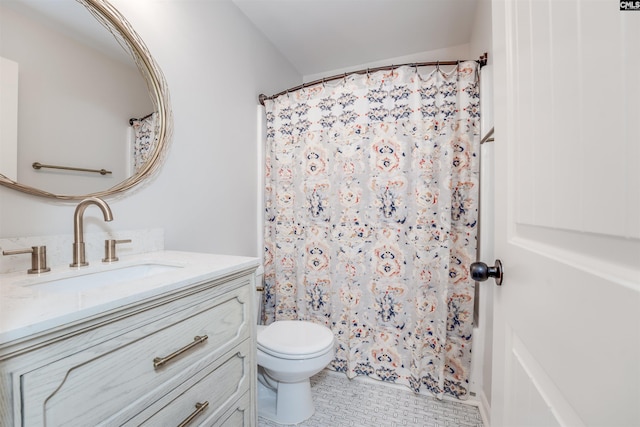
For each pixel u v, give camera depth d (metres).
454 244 1.64
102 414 0.57
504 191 0.70
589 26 0.37
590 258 0.36
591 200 0.36
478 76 1.59
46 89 0.93
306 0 1.76
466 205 1.61
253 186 1.98
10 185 0.84
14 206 0.86
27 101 0.88
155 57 1.27
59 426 0.51
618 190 0.32
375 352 1.76
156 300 0.67
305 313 1.93
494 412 0.76
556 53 0.45
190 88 1.46
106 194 1.09
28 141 0.89
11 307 0.53
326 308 1.89
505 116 0.69
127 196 1.17
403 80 1.65
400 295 1.70
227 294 0.92
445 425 1.40
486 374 1.46
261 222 2.02
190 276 0.77
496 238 0.76
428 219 1.60
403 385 1.70
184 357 0.76
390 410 1.51
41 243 0.91
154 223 1.28
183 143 1.42
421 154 1.62
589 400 0.35
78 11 1.01
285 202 2.00
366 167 1.75
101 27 1.08
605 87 0.34
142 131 1.22
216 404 0.87
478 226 1.63
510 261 0.65
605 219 0.34
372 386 1.71
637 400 0.28
